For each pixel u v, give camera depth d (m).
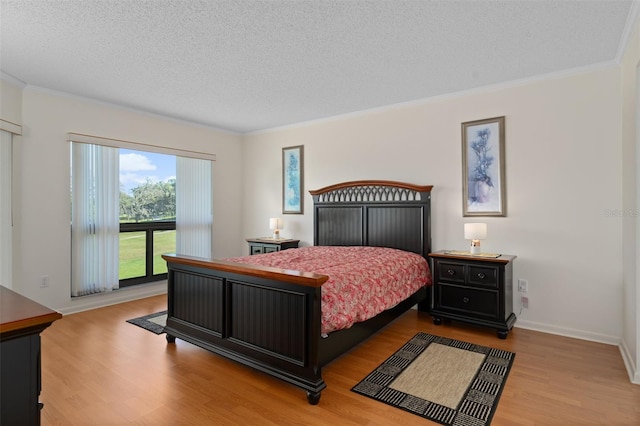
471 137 3.67
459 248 3.77
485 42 2.61
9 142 3.32
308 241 5.04
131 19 2.27
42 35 2.48
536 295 3.33
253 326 2.43
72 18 2.26
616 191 2.98
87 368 2.52
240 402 2.10
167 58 2.87
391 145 4.23
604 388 2.24
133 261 4.61
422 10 2.17
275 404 2.08
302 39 2.55
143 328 3.39
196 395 2.17
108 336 3.17
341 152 4.66
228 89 3.63
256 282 2.38
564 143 3.19
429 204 3.89
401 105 4.14
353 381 2.36
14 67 3.06
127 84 3.48
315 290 2.10
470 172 3.67
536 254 3.34
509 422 1.89
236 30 2.42
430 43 2.62
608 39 2.58
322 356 2.20
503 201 3.48
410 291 3.30
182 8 2.14
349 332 2.51
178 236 4.89
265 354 2.34
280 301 2.27
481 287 3.22
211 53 2.78
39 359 1.13
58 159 3.73
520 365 2.57
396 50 2.73
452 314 3.38
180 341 3.06
